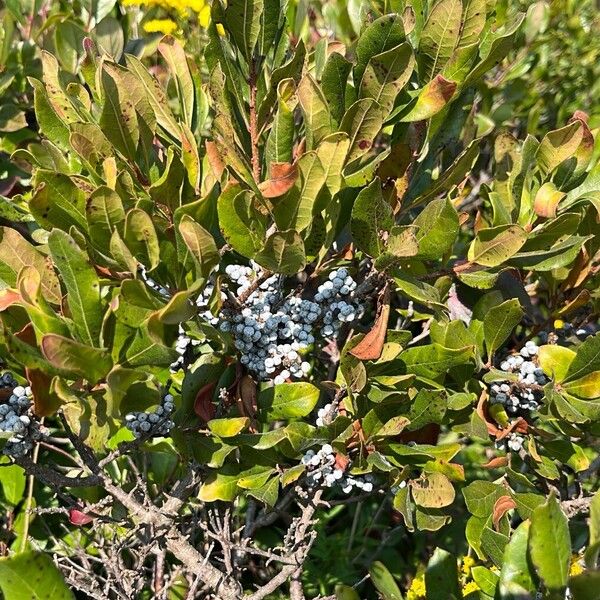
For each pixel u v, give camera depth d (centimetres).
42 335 28
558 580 27
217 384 35
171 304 27
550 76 74
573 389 35
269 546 52
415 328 49
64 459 53
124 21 55
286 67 35
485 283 35
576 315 43
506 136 44
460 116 40
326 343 46
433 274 37
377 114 33
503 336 36
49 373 28
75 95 37
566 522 27
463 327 35
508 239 34
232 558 41
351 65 34
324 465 34
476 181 60
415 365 35
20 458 31
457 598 33
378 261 33
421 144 37
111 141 33
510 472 37
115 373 27
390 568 55
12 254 32
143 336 29
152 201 32
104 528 48
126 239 29
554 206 35
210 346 38
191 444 34
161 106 35
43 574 27
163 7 63
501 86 65
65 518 51
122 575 37
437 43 35
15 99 56
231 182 31
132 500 34
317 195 32
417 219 34
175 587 46
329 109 34
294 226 32
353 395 34
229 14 34
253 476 34
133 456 49
